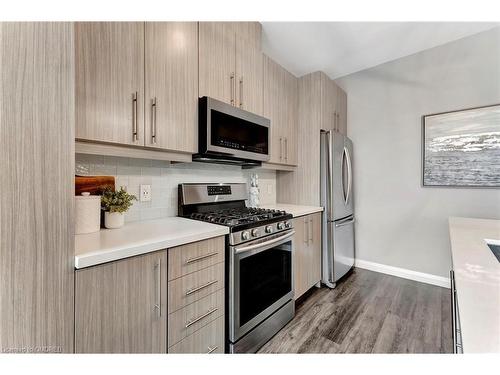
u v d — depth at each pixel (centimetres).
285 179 296
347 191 288
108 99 119
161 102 141
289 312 196
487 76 230
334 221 262
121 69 124
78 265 85
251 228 158
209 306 135
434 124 257
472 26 222
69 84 85
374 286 261
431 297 234
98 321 91
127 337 100
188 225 149
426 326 188
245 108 199
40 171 78
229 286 146
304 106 279
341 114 309
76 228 121
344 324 192
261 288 169
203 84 165
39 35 77
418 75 267
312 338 175
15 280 73
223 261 143
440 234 257
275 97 240
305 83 279
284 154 255
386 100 291
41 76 78
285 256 195
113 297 96
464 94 241
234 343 146
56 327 81
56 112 81
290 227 200
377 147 299
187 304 123
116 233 125
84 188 135
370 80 303
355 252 317
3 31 71
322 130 269
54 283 81
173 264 117
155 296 110
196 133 161
